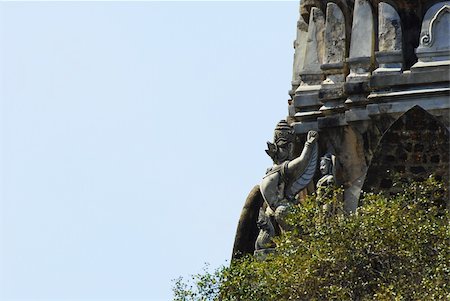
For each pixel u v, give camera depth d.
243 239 63.81
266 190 60.06
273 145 60.56
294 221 54.25
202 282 53.34
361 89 60.00
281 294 52.06
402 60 59.72
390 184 57.59
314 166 60.00
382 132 59.72
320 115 61.66
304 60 63.16
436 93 58.47
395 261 51.88
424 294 50.22
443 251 51.44
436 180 56.97
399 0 60.06
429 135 57.66
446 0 59.47
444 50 58.91
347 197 60.16
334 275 52.16
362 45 60.59
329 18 62.25
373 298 50.56
